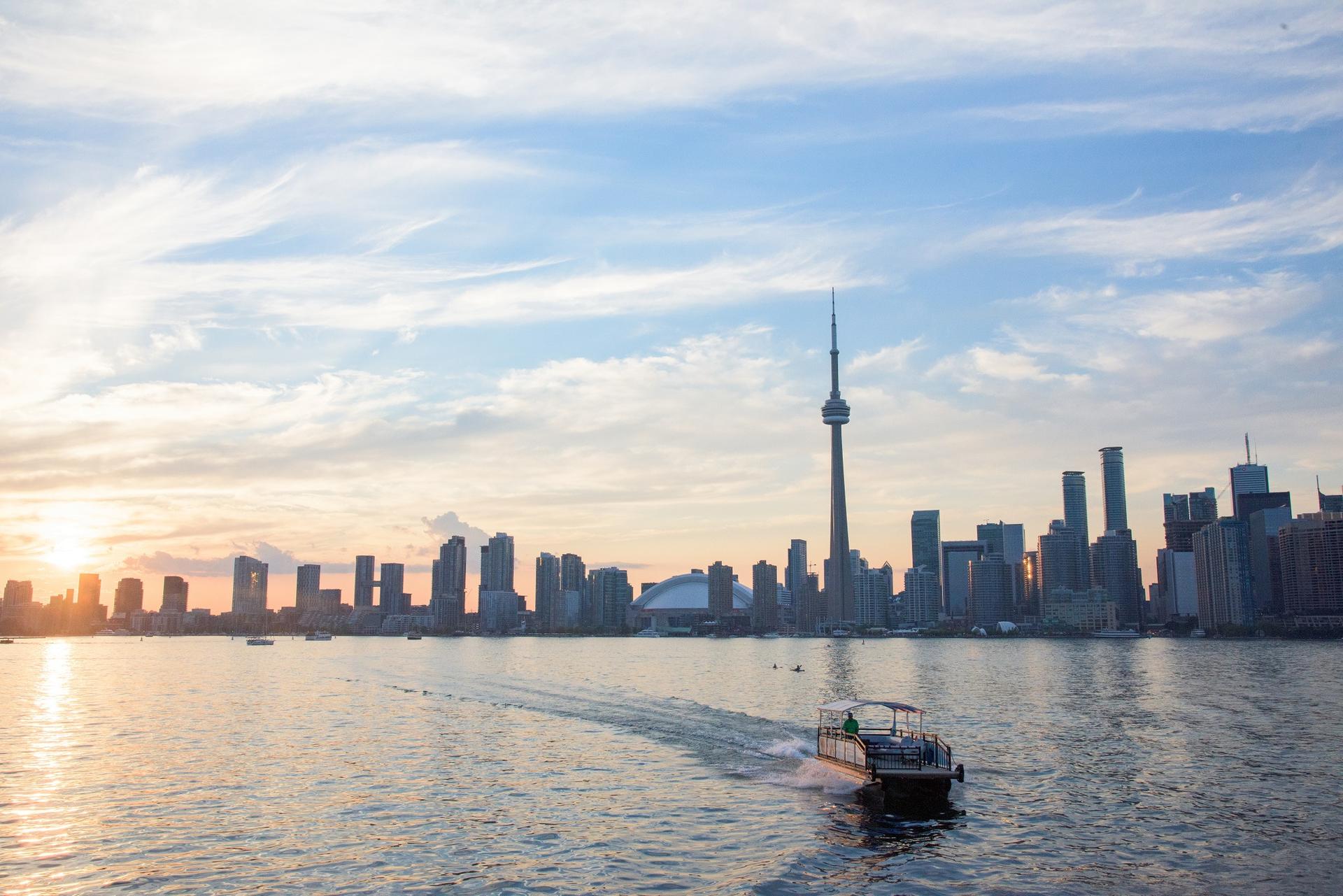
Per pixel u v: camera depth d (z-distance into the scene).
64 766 84.12
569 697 148.12
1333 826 60.94
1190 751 91.44
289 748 94.19
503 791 71.38
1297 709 135.88
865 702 74.12
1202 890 48.75
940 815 63.53
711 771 78.50
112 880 50.34
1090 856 54.25
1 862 53.44
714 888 48.75
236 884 49.53
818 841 57.00
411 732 105.62
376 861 53.38
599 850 55.41
